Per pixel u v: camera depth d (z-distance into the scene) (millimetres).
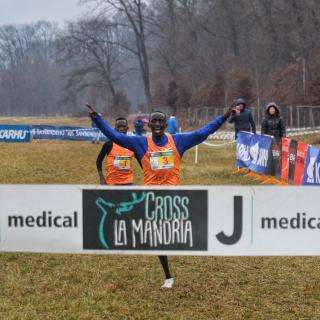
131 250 15938
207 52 187250
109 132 18156
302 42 141250
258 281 19000
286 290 18031
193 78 188625
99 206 15914
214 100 159125
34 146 86062
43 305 16500
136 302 16859
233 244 15719
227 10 178250
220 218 15664
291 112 101812
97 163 25297
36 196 16031
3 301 16781
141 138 18297
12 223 16141
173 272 20047
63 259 21828
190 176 45062
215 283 18766
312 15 140750
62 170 51188
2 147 83500
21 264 21109
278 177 38000
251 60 166875
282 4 153250
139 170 51312
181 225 15750
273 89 132500
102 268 20594
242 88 142500
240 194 15586
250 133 44312
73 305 16500
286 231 15625
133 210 15828
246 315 15758
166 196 15727
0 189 16047
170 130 69875
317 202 15516
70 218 16031
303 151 33406
